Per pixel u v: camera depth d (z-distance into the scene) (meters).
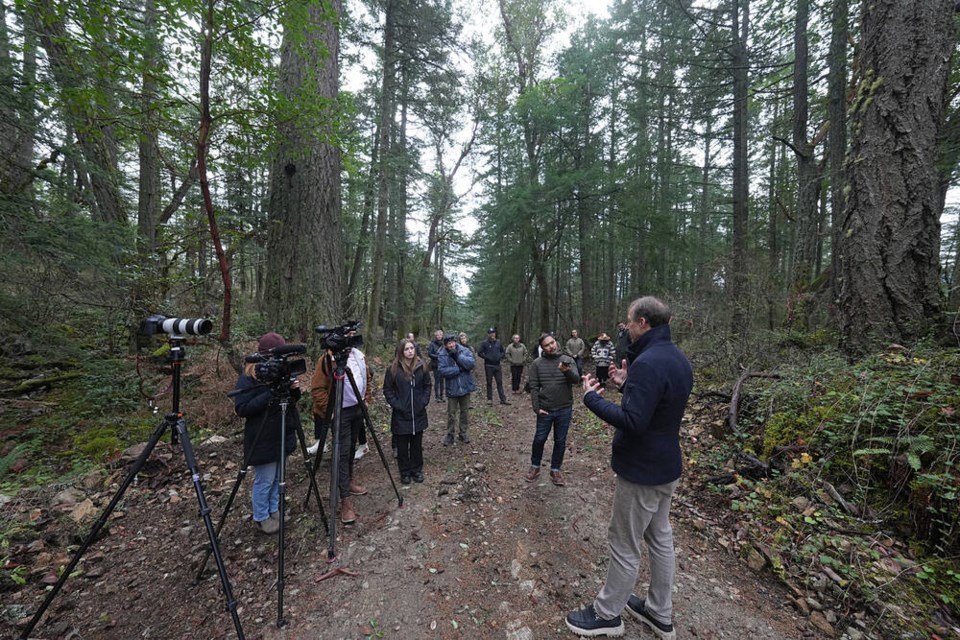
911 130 4.24
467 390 5.62
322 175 6.40
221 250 4.99
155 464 4.18
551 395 4.23
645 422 1.93
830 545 2.82
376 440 3.55
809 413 3.95
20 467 4.15
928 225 4.22
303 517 3.47
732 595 2.55
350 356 3.85
